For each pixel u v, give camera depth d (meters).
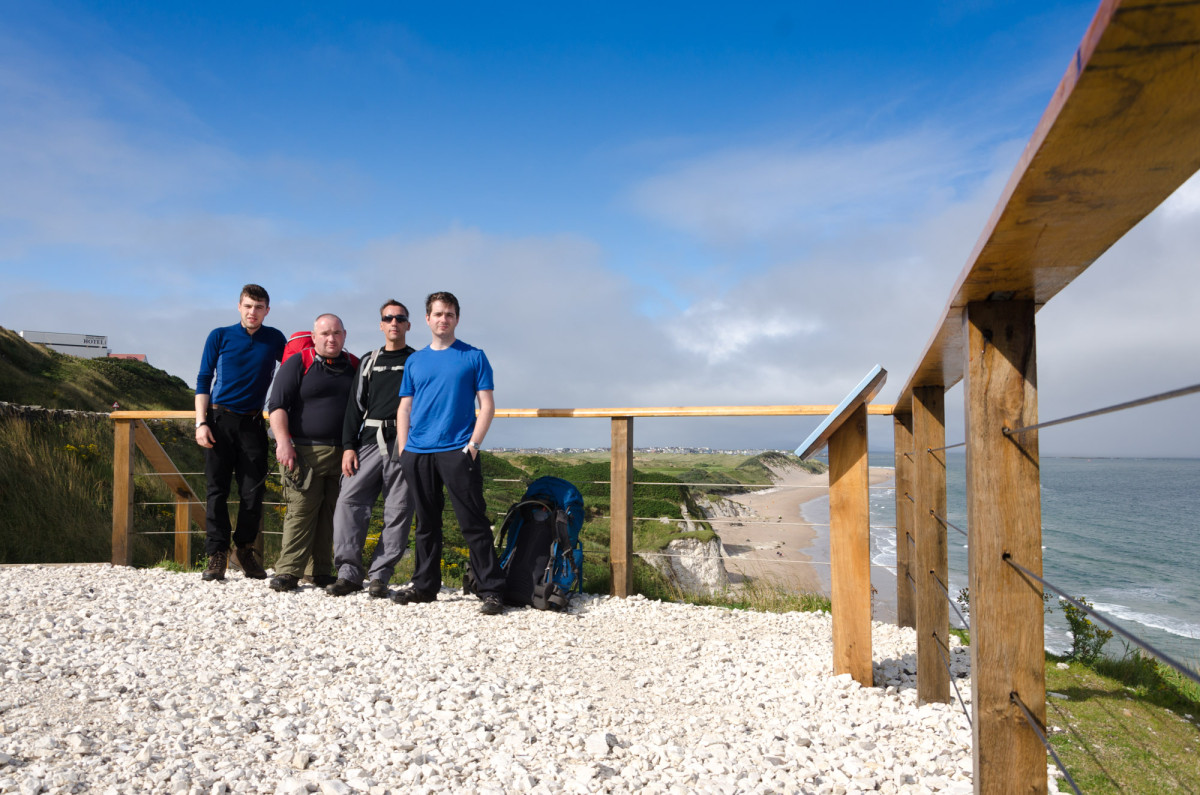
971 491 1.43
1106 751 2.58
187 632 3.76
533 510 4.81
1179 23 0.58
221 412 5.01
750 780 2.16
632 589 5.12
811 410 4.73
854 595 3.30
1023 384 1.40
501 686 3.06
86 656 3.29
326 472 4.92
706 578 7.60
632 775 2.20
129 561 5.93
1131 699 3.18
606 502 8.48
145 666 3.16
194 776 2.11
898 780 2.21
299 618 4.11
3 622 3.80
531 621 4.26
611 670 3.43
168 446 11.30
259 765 2.21
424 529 4.57
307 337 4.97
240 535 5.14
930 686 2.98
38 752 2.22
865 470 3.31
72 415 9.45
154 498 8.73
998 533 1.40
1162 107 0.72
